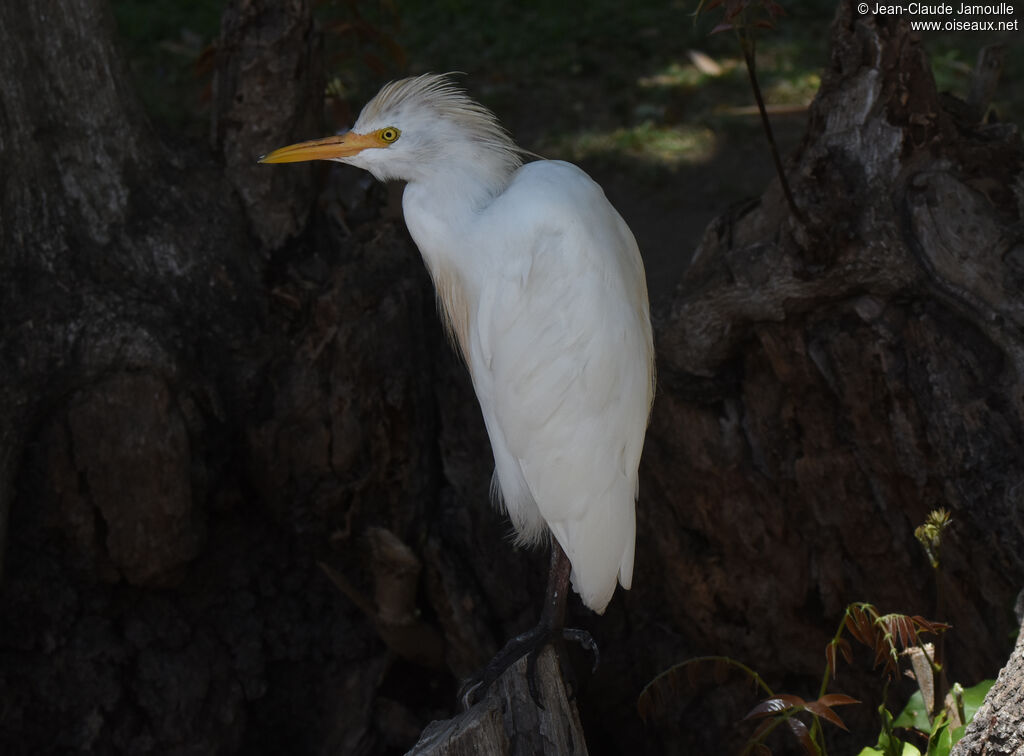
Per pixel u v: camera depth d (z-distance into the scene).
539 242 3.96
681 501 6.08
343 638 6.29
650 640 6.52
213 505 5.88
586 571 4.24
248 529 6.12
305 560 6.21
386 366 5.92
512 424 4.16
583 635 4.34
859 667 6.05
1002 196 5.25
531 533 4.73
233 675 6.04
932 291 5.16
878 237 5.20
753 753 4.62
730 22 4.63
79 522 5.50
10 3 5.41
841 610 5.94
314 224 6.50
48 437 5.39
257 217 6.25
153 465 5.39
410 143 4.17
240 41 6.14
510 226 3.99
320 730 6.28
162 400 5.37
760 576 6.04
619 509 4.20
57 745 5.62
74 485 5.45
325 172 6.81
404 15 15.32
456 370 6.34
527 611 6.34
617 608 6.51
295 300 6.07
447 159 4.18
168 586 5.81
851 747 6.14
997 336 5.03
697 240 9.93
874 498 5.65
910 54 5.27
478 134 4.23
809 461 5.69
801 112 12.59
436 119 4.17
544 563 6.34
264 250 6.26
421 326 6.24
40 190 5.57
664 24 15.21
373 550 5.87
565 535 4.22
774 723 4.21
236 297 6.01
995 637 5.41
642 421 4.20
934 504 5.39
